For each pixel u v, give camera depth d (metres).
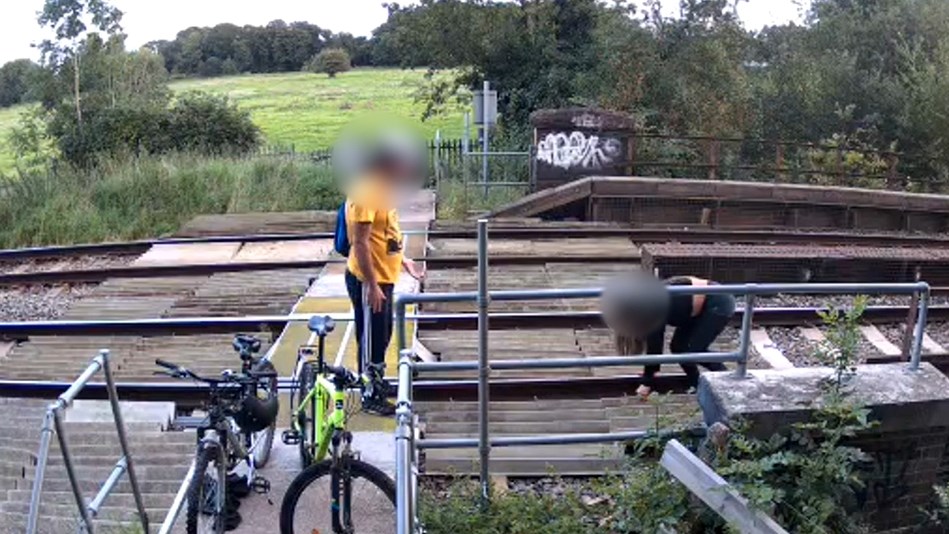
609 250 14.86
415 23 28.05
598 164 20.44
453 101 29.97
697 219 18.66
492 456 7.41
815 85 27.33
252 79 48.47
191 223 17.69
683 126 25.28
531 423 7.93
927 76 26.31
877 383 5.91
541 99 27.22
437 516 5.93
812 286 5.87
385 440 7.13
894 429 5.78
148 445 7.25
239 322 10.70
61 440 4.22
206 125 28.66
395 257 7.54
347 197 7.65
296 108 36.81
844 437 5.67
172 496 6.50
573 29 27.94
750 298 5.90
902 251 14.19
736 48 26.95
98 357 4.56
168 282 13.48
